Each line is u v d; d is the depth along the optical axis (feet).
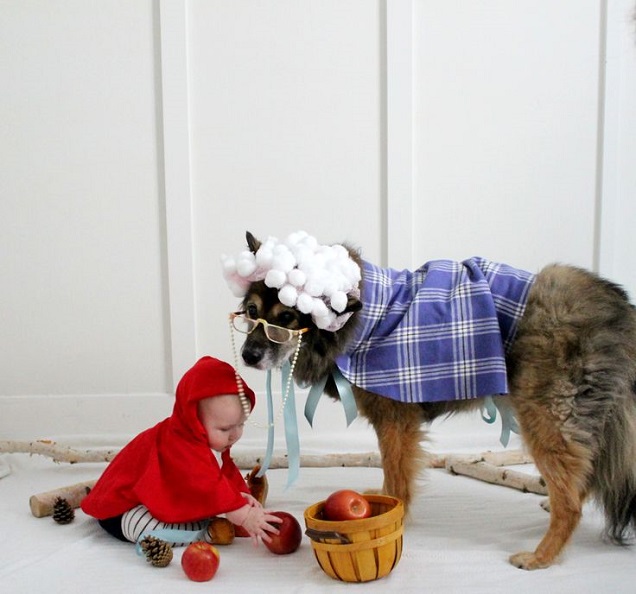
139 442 8.05
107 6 11.89
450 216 12.42
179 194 12.03
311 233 12.35
